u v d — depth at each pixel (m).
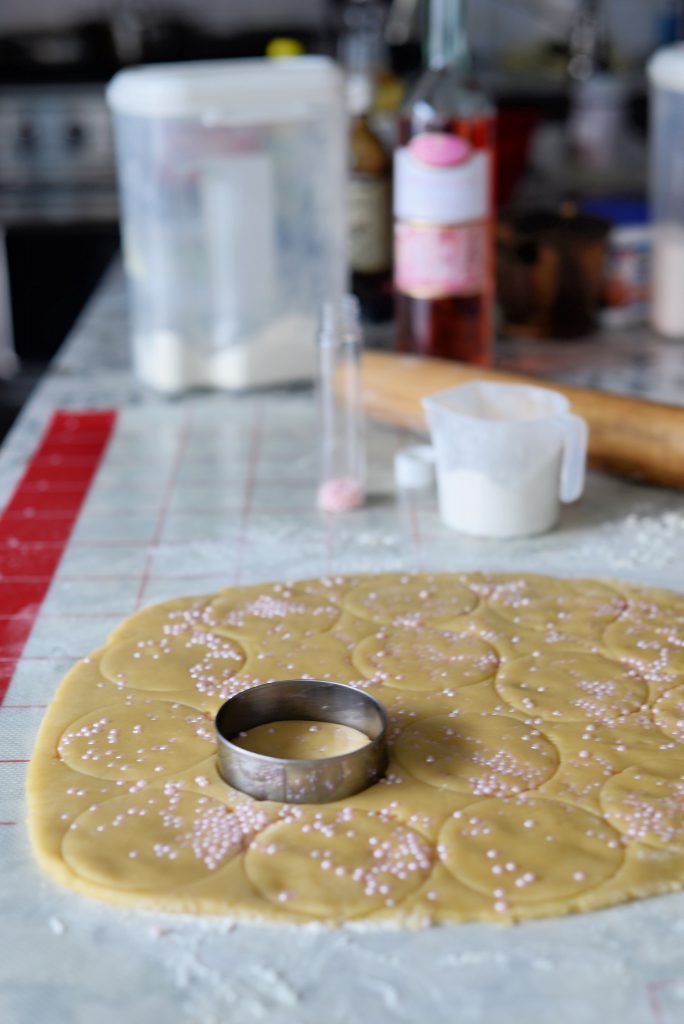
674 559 1.04
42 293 2.23
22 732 0.86
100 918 0.74
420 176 1.21
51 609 0.99
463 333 1.26
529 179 2.13
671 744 0.84
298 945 0.72
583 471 1.08
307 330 1.32
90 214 2.19
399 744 0.84
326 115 1.26
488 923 0.73
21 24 2.41
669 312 1.39
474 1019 0.69
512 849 0.76
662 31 2.40
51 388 1.35
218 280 1.28
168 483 1.17
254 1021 0.69
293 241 1.29
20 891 0.75
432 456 1.17
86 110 2.19
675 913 0.73
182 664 0.91
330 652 0.92
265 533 1.08
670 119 1.34
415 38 2.28
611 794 0.80
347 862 0.76
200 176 1.24
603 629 0.94
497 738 0.84
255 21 2.44
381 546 1.06
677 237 1.37
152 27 2.40
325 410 1.13
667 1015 0.69
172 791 0.80
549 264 1.36
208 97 1.22
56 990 0.70
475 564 1.03
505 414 1.11
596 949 0.72
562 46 2.40
